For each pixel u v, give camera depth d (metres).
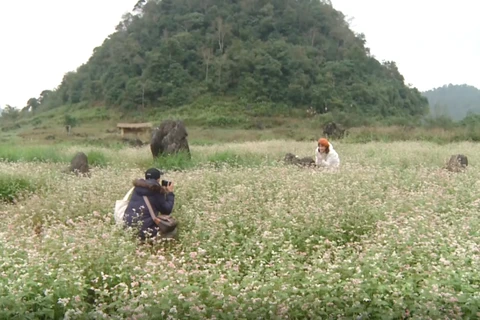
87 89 84.75
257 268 5.36
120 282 5.10
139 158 16.45
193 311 4.26
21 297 4.44
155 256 5.71
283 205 8.16
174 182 10.38
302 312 4.41
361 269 5.08
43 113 85.81
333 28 89.75
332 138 29.98
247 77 73.06
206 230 7.04
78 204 8.74
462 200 8.81
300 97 70.69
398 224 6.90
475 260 5.28
